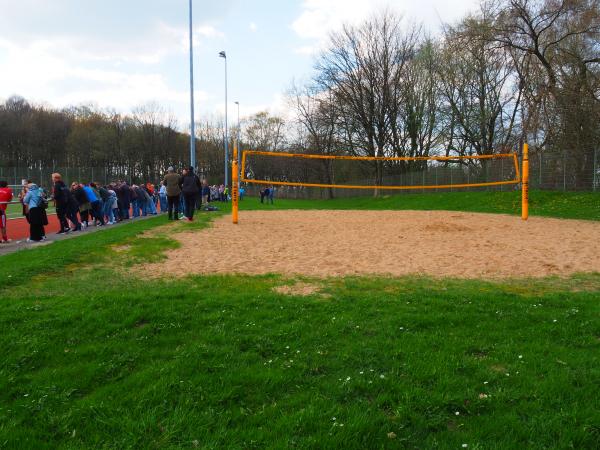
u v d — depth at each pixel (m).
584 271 7.68
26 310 5.20
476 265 8.19
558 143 27.52
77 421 3.24
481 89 37.62
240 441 2.99
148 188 23.11
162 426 3.16
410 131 47.06
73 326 4.80
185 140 82.38
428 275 7.42
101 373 3.90
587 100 25.14
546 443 2.94
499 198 27.45
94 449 2.95
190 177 15.12
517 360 4.06
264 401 3.50
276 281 6.94
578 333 4.69
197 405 3.40
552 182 27.45
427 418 3.22
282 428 3.09
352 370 3.93
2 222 12.10
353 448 2.89
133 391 3.58
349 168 60.22
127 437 3.03
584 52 25.94
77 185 15.34
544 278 7.21
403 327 4.84
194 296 5.86
